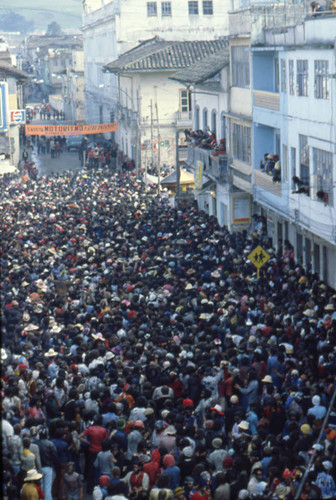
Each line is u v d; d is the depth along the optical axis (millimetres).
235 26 48438
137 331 27250
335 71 34031
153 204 58438
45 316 30047
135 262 38812
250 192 47312
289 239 44312
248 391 22688
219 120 55062
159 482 16766
